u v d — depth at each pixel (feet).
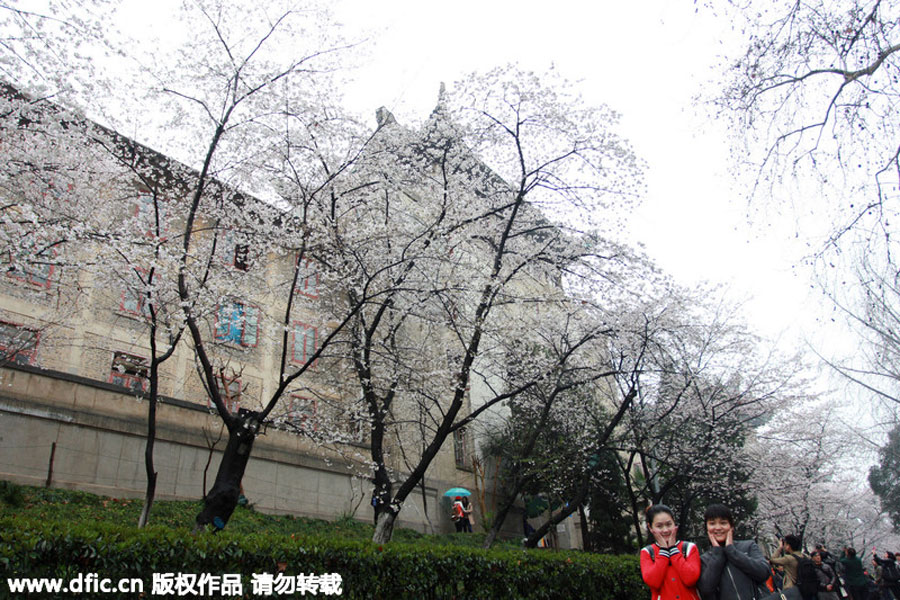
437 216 52.37
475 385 88.94
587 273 53.67
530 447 57.41
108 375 60.85
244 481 58.59
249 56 44.09
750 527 85.56
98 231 36.94
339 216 50.06
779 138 31.65
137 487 52.60
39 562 20.62
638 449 60.13
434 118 52.85
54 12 35.65
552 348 65.62
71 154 43.29
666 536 19.95
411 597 29.63
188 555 23.63
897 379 49.96
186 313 39.78
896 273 31.91
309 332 72.23
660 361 61.72
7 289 54.85
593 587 38.50
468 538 69.72
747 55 31.76
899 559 55.98
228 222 47.75
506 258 56.34
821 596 34.01
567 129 49.80
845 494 114.83
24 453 47.11
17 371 48.16
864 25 29.27
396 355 49.01
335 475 66.80
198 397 66.28
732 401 67.26
